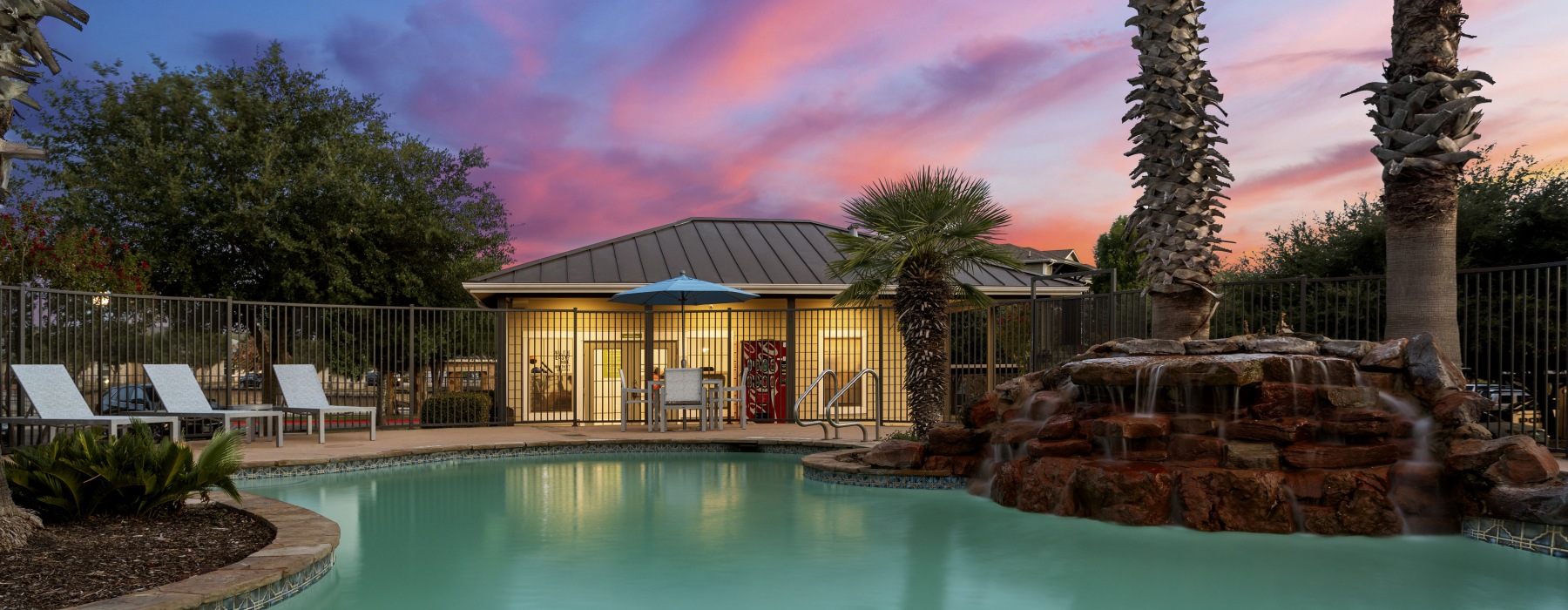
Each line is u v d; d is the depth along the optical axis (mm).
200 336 11602
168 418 8992
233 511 5758
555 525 6273
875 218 9555
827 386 16766
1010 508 7051
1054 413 7766
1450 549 5371
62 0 4609
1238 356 6738
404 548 5430
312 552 4414
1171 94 7988
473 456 10805
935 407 9406
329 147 18078
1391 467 5945
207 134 17859
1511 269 7656
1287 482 5945
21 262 12781
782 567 4949
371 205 18469
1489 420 7867
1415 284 7109
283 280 17422
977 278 16906
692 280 14211
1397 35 7277
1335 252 15953
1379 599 4262
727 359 15992
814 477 8898
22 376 8789
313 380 11906
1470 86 7105
